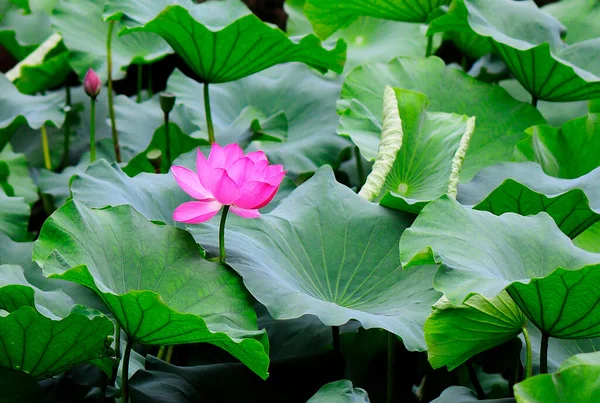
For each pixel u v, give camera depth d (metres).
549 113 7.80
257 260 6.42
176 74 7.77
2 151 7.75
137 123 7.70
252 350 6.16
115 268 6.32
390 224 6.61
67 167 7.88
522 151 7.02
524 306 6.17
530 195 6.54
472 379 6.77
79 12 8.04
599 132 7.05
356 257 6.57
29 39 8.45
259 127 7.36
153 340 6.25
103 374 6.43
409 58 7.33
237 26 6.91
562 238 6.32
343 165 7.55
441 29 7.34
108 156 7.76
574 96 7.22
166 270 6.34
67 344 6.26
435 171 6.80
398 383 6.83
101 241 6.33
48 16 8.50
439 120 6.88
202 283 6.34
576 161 7.08
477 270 6.13
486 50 7.97
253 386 6.46
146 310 6.14
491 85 7.30
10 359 6.30
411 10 7.50
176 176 6.34
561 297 6.10
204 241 6.47
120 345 6.62
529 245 6.29
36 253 6.25
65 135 8.05
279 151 7.39
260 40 6.96
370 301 6.48
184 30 6.95
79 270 6.11
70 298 6.57
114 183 6.64
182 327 6.17
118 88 8.72
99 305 6.74
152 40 8.07
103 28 8.06
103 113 8.12
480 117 7.27
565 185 6.71
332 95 7.61
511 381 6.64
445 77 7.31
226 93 7.72
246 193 6.30
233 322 6.29
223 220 6.35
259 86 7.71
